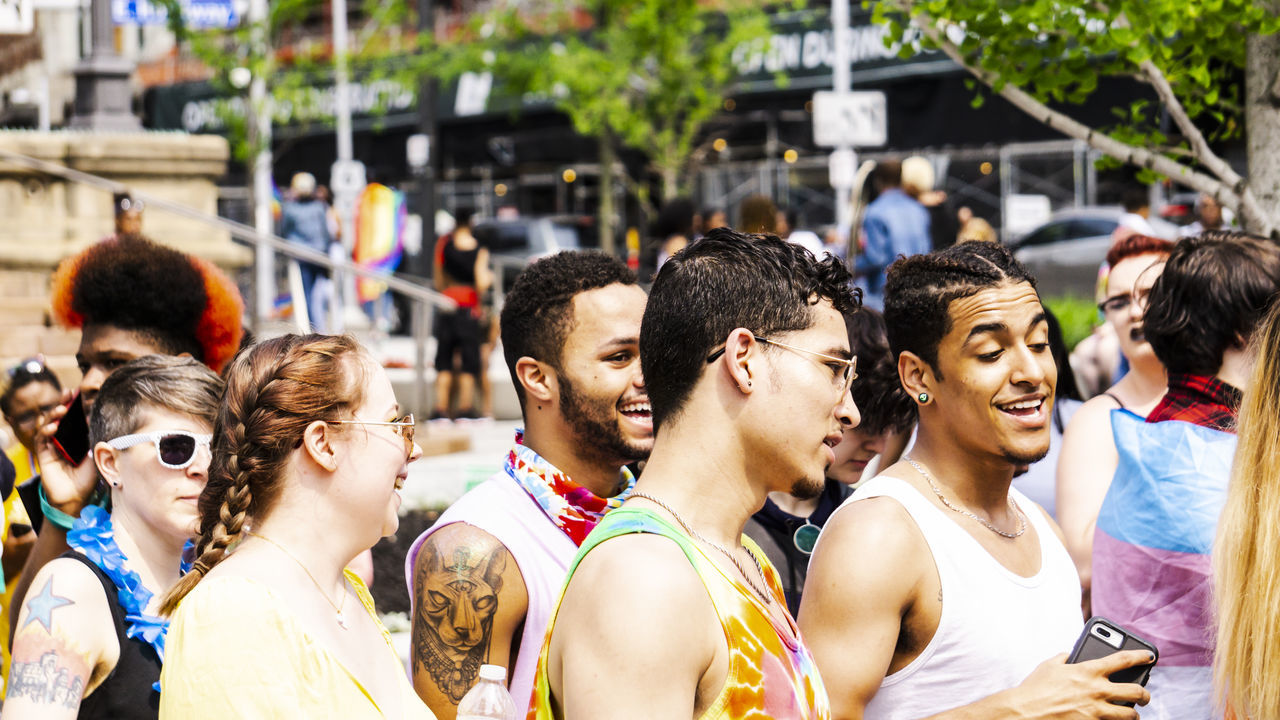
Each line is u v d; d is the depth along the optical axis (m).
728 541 3.25
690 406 3.25
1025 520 4.50
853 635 3.97
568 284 4.72
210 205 18.94
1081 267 26.91
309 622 3.37
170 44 43.44
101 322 6.20
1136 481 5.16
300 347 3.53
